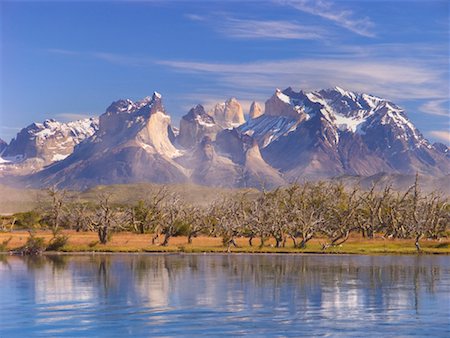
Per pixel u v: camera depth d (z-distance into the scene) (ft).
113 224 574.56
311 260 434.30
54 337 195.31
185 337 194.39
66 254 493.77
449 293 272.10
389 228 651.25
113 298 259.60
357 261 425.28
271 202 607.78
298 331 201.36
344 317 221.05
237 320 216.54
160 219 627.87
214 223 653.71
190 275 337.31
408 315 224.53
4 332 201.26
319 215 584.40
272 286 294.25
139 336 195.31
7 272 351.46
